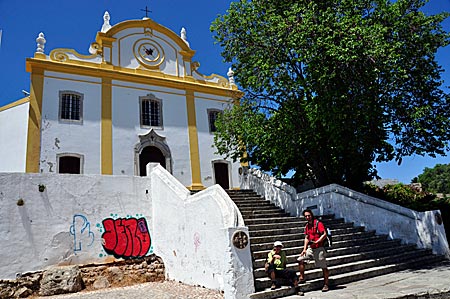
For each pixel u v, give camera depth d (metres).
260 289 6.67
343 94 10.73
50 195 9.91
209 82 20.44
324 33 10.65
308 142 13.22
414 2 12.29
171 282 9.39
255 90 13.74
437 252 10.27
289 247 8.60
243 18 13.41
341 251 8.93
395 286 6.76
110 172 16.00
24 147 14.93
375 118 11.40
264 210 12.73
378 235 11.02
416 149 11.98
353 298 5.89
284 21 11.54
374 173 15.55
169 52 19.69
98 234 10.27
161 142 17.69
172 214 9.81
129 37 18.67
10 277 8.87
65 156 15.29
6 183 9.41
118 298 7.73
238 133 14.76
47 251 9.48
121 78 17.58
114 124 16.77
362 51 10.12
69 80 16.36
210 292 7.23
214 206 7.50
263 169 18.14
